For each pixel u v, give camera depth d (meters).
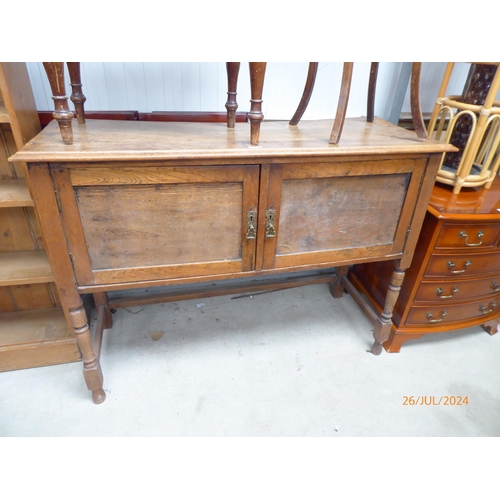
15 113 1.08
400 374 1.52
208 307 1.86
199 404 1.35
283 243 1.17
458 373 1.54
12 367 1.43
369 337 1.71
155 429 1.25
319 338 1.69
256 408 1.35
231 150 0.97
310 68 1.27
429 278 1.45
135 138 1.06
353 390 1.44
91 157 0.88
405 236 1.30
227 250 1.13
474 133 1.34
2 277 1.25
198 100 1.56
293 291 2.01
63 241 0.98
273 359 1.56
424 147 1.11
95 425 1.26
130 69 1.45
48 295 1.53
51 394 1.36
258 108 0.98
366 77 1.70
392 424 1.31
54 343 1.41
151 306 1.84
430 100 1.88
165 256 1.09
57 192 0.92
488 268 1.49
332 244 1.23
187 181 0.99
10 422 1.25
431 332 1.60
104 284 1.08
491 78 1.37
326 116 1.74
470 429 1.31
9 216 1.34
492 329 1.76
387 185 1.18
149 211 1.01
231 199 1.05
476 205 1.36
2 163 1.28
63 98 0.90
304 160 1.04
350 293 1.83
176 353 1.57
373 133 1.29
